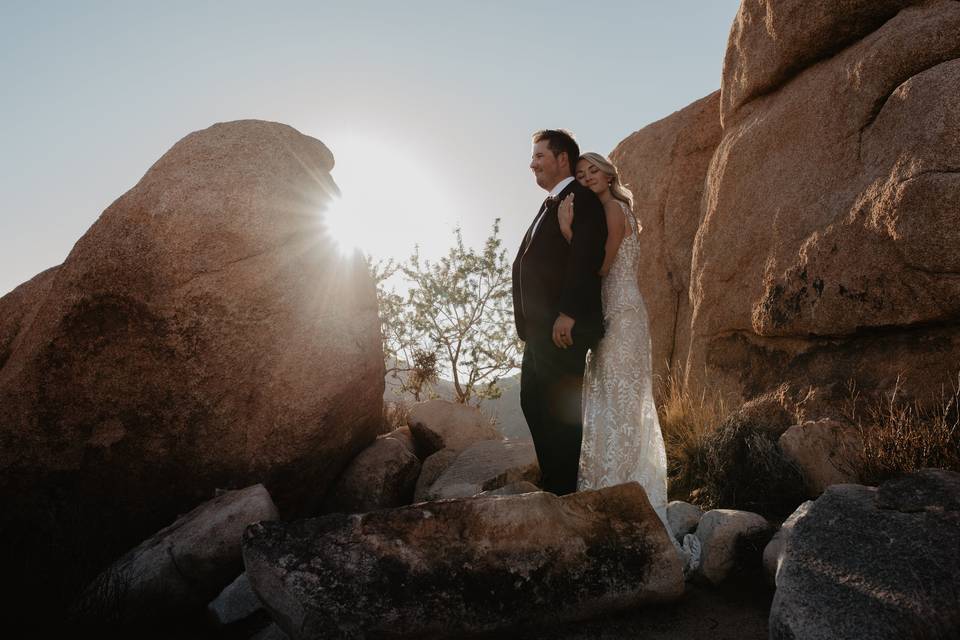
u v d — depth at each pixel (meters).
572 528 2.75
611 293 3.72
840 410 3.87
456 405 6.22
